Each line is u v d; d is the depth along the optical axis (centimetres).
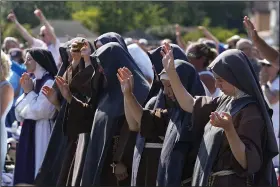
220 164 1032
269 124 1029
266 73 1784
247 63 1045
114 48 1270
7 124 1689
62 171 1357
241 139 1012
